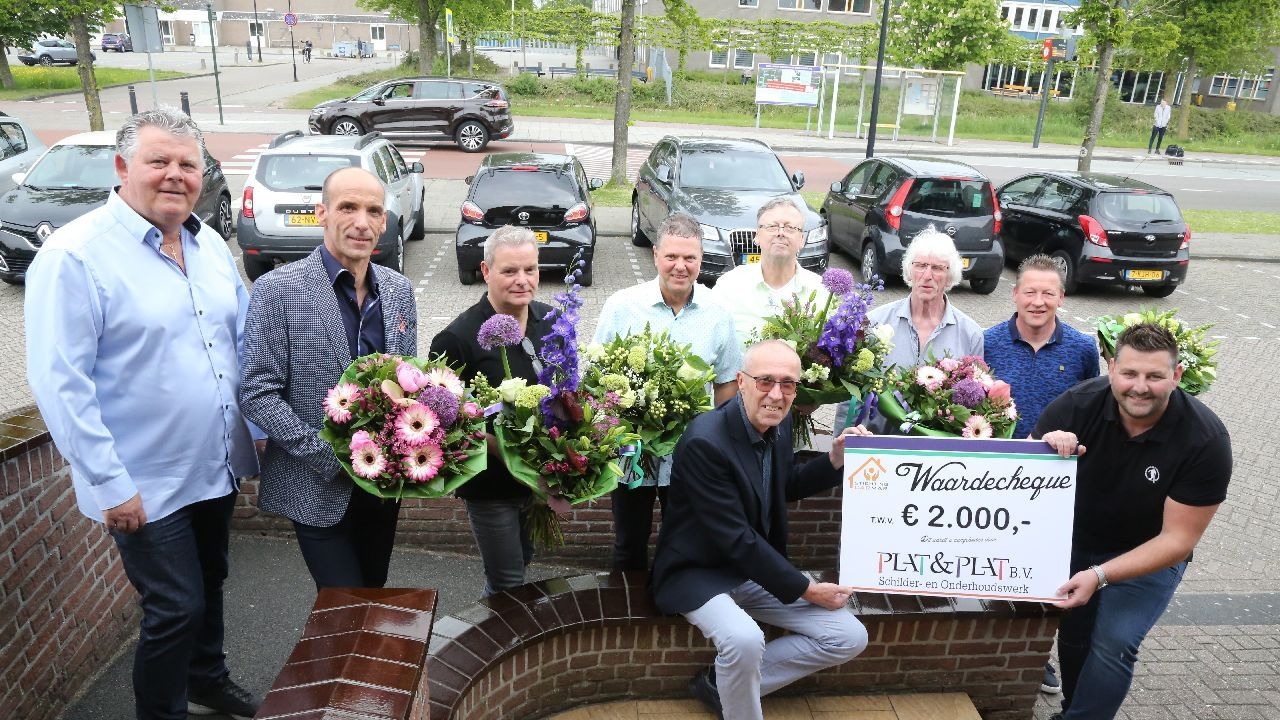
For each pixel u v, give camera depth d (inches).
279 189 384.8
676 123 1204.5
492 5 1280.8
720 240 407.8
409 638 92.3
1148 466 123.6
